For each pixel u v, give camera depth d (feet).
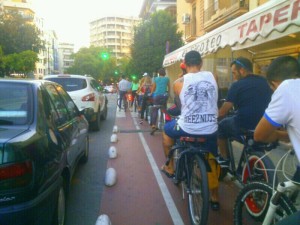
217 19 63.98
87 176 21.11
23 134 11.00
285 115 7.82
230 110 17.42
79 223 14.55
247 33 24.16
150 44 95.09
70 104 19.83
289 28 20.29
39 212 10.64
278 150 25.57
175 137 14.92
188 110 13.93
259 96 15.11
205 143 14.34
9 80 14.01
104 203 16.80
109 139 34.12
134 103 64.39
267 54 39.11
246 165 15.15
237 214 12.17
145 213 15.62
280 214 9.74
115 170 22.18
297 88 7.79
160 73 36.27
